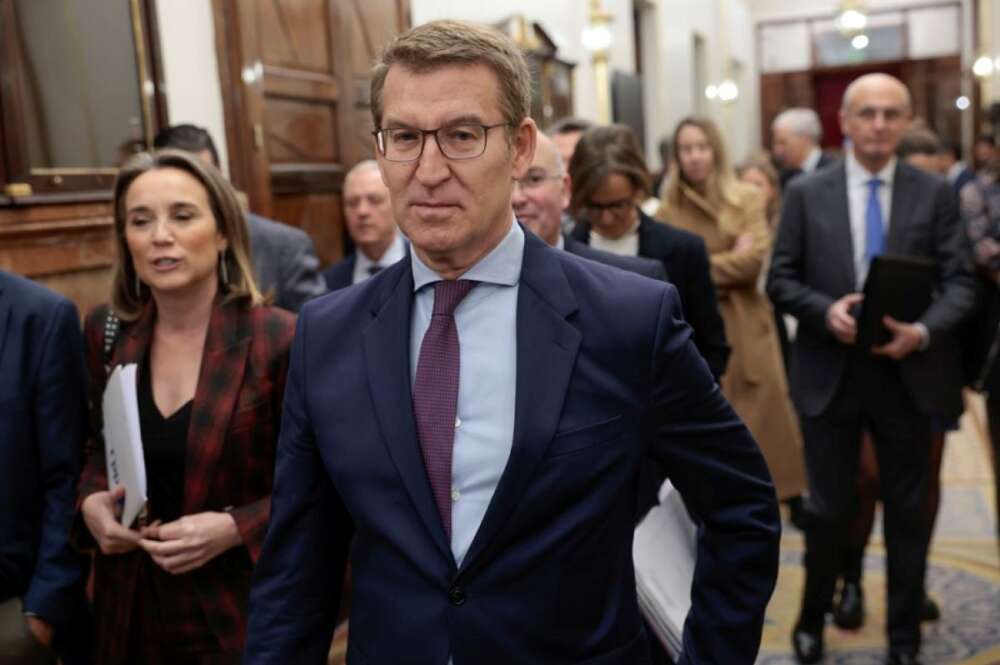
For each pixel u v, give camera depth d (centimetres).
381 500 135
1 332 221
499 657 130
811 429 337
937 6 2033
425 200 131
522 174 140
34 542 224
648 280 140
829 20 2092
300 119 475
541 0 841
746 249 399
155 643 212
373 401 137
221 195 219
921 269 308
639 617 144
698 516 149
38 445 224
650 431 137
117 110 357
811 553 344
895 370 323
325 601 150
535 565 131
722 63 1736
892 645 338
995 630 371
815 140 747
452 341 137
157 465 213
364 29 536
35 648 209
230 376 211
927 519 341
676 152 413
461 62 129
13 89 304
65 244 328
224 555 209
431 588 133
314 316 148
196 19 407
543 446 130
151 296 227
